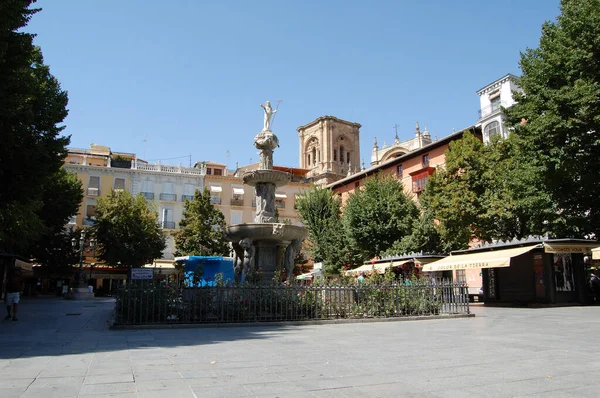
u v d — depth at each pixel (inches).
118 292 470.9
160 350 312.8
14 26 571.5
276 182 684.1
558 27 923.4
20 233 1049.5
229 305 502.9
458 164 1231.5
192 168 2428.6
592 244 812.6
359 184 2347.4
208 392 193.3
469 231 1221.7
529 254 860.6
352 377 224.4
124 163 2364.7
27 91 631.2
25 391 193.0
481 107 1736.0
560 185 886.4
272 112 703.1
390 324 510.3
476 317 599.5
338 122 3794.3
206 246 1942.7
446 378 221.8
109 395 187.0
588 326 469.7
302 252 2063.2
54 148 793.6
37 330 449.4
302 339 375.6
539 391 195.5
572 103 796.6
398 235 1531.7
